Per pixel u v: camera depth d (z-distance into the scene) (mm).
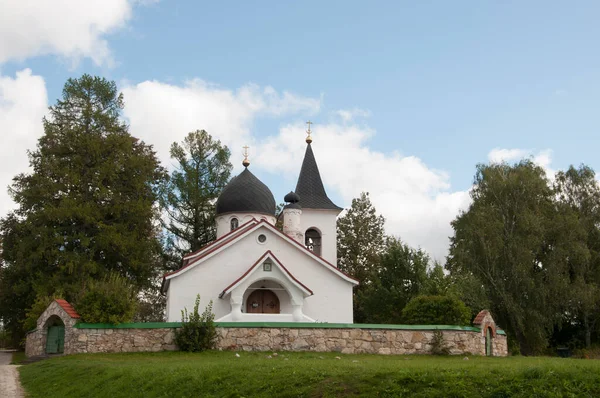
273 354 22500
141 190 44000
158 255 49719
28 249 39250
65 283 38406
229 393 13578
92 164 42531
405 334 24469
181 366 16797
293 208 39656
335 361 17781
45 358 25250
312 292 31500
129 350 23312
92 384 16797
